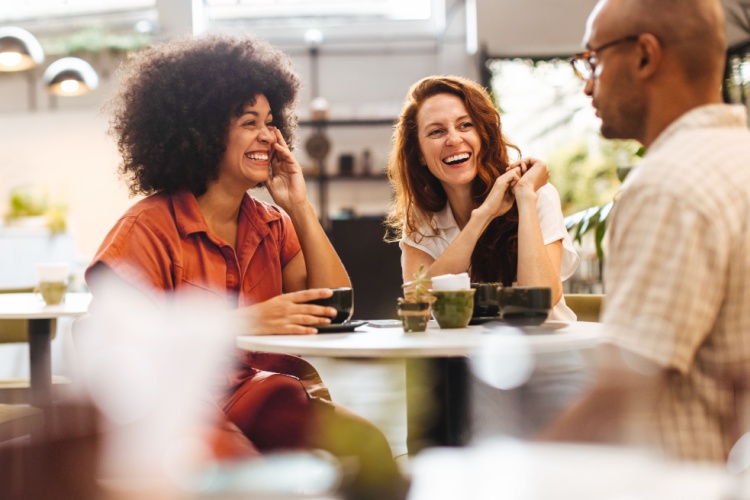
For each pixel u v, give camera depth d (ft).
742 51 21.33
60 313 8.43
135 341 6.16
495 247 7.93
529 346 4.62
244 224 7.22
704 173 3.63
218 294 6.69
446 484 1.77
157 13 31.24
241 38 7.47
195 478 1.80
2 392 9.71
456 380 5.70
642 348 3.53
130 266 6.33
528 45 26.32
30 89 31.91
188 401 5.87
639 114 4.20
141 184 7.27
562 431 3.49
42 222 25.52
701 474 1.88
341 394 14.85
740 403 3.60
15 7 32.35
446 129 8.06
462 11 30.22
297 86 8.00
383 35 32.32
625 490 1.80
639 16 4.07
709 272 3.55
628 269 3.67
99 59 31.48
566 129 28.12
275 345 4.84
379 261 13.50
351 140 32.12
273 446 6.41
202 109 6.96
